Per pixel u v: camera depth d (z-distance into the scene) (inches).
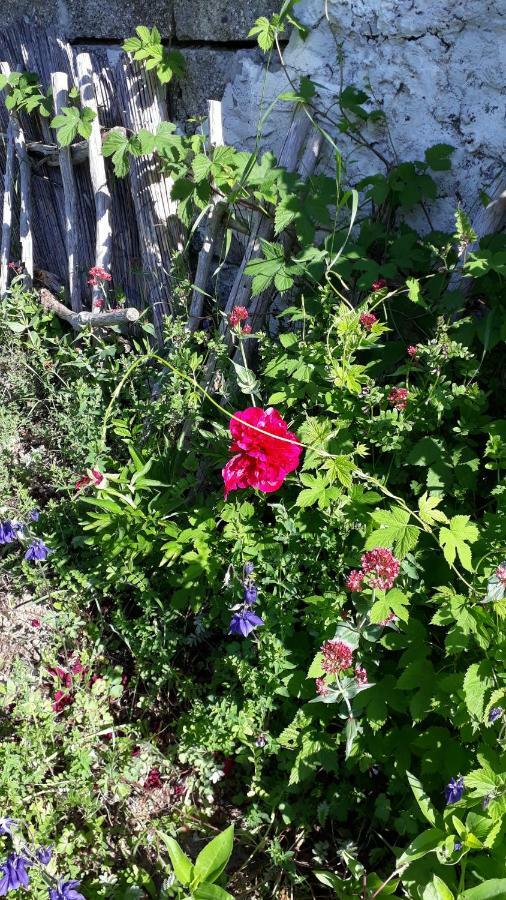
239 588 41.7
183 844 41.4
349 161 54.3
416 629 37.9
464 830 30.8
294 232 52.7
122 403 57.6
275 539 42.5
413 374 48.7
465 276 45.6
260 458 39.3
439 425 43.2
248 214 54.2
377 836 40.1
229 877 39.8
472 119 50.0
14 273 68.8
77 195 63.1
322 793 41.2
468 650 36.8
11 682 43.9
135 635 46.5
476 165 50.8
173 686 47.0
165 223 58.2
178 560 46.3
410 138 52.3
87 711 43.9
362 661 39.1
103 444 49.8
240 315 47.6
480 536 38.7
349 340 42.6
